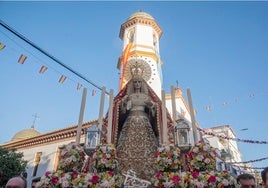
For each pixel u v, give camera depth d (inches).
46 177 247.9
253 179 218.8
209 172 240.5
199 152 262.2
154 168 300.7
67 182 236.8
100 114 340.5
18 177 168.4
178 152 259.1
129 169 299.9
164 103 345.4
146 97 374.3
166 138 312.2
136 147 320.5
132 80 401.1
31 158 895.1
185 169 269.6
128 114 368.5
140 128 340.2
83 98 352.8
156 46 839.1
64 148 283.3
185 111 814.5
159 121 354.3
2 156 685.3
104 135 346.9
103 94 365.4
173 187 226.1
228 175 235.9
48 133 897.5
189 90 343.0
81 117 332.8
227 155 1058.1
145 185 269.9
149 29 832.3
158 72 722.8
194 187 226.1
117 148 326.3
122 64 737.6
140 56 730.2
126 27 870.4
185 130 300.8
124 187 259.0
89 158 308.7
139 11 918.4
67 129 860.0
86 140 306.0
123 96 387.9
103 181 234.7
